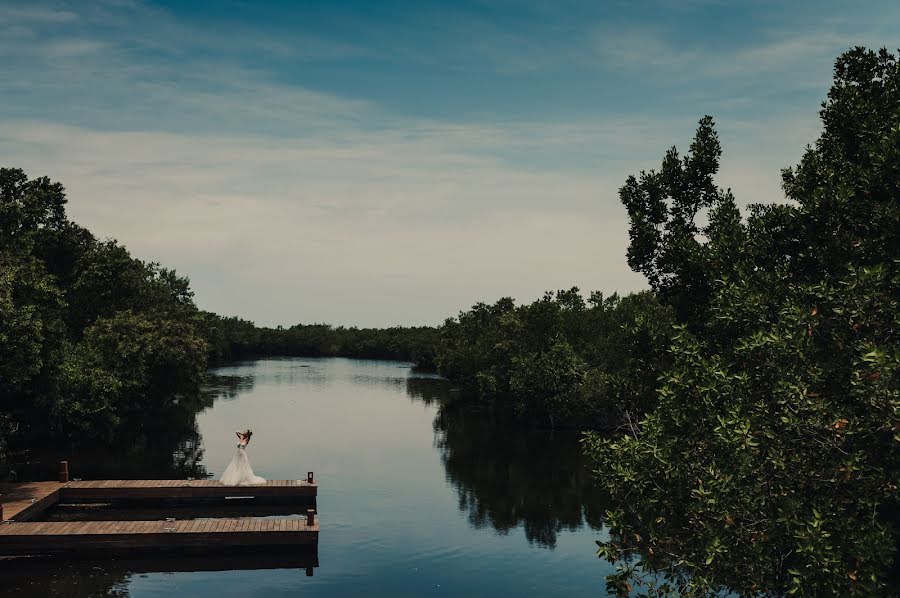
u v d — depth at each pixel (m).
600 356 59.25
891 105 14.45
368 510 31.45
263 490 31.73
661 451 12.56
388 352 180.38
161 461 41.19
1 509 25.08
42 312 34.41
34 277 33.06
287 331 194.75
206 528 25.06
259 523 25.86
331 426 57.41
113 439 49.06
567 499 33.84
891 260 12.28
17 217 37.03
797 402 11.07
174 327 65.12
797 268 14.35
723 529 11.62
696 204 17.42
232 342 162.75
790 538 11.33
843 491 11.32
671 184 17.31
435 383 103.56
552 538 27.38
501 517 30.48
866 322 11.28
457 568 23.80
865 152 13.72
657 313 45.09
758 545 11.20
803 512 11.24
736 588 12.15
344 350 191.75
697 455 12.59
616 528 13.34
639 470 13.19
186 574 22.81
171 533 24.50
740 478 11.59
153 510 30.64
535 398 58.50
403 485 36.56
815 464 11.48
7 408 36.81
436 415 66.50
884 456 11.06
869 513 11.17
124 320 55.62
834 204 12.91
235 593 21.16
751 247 15.02
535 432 56.22
